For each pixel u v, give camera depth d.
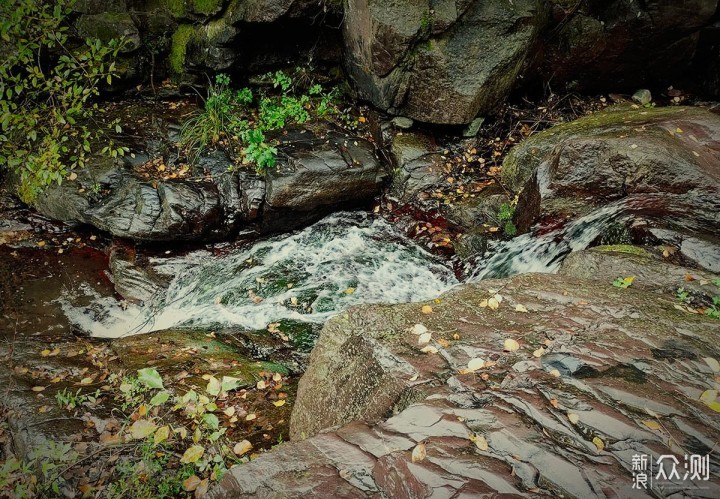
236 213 6.84
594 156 5.82
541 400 2.86
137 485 3.43
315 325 5.84
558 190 6.01
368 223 7.40
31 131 6.50
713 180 5.49
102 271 6.64
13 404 4.07
